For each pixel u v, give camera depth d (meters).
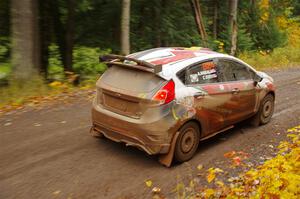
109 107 6.28
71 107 9.15
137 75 6.03
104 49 15.24
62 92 10.35
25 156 6.30
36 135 7.21
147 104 5.75
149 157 6.48
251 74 7.86
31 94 9.71
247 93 7.58
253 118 8.33
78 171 5.88
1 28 12.91
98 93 6.51
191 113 6.16
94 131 6.93
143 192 5.38
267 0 26.33
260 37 25.45
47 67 12.52
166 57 6.43
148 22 17.61
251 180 4.74
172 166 6.20
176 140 6.05
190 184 5.54
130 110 5.97
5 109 8.64
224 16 22.61
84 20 15.41
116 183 5.59
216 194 5.14
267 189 4.09
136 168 6.07
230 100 7.07
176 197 5.27
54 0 12.84
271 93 8.52
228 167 6.26
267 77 8.52
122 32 13.59
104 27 15.83
